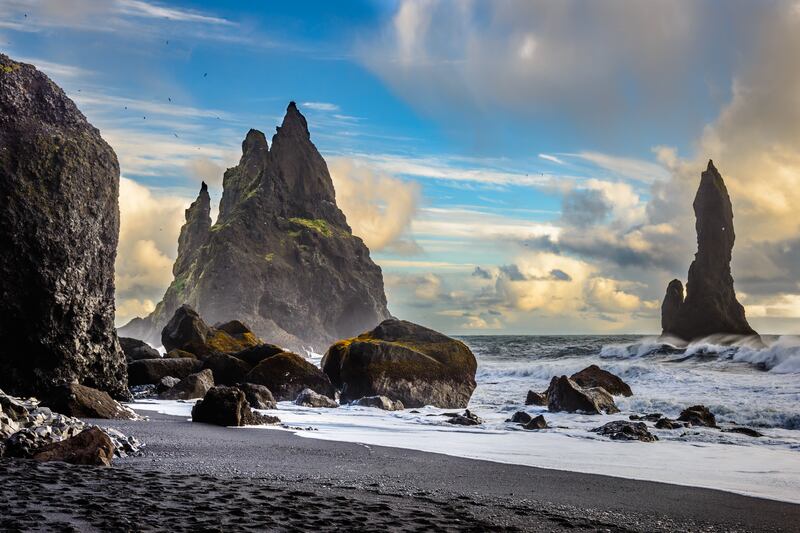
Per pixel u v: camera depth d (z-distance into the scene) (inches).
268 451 609.9
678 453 685.9
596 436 812.0
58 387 823.1
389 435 797.9
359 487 434.9
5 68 1096.2
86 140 1139.9
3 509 291.4
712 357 2310.5
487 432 852.6
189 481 406.9
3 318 1002.7
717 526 373.1
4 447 459.8
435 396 1301.7
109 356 1148.5
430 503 386.0
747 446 743.1
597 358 2797.7
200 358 1707.7
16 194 1020.5
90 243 1106.7
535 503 416.5
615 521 372.2
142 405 1106.7
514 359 3051.2
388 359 1305.4
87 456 460.1
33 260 1023.0
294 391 1354.6
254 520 300.4
